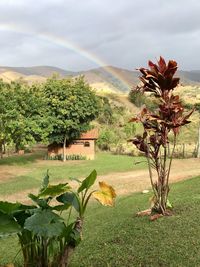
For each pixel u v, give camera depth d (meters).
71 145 41.50
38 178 28.11
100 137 51.19
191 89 115.69
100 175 29.31
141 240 8.03
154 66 9.49
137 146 10.06
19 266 7.86
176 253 7.22
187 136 59.81
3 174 30.06
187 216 9.27
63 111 37.94
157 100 10.24
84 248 8.30
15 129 32.78
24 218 6.16
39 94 37.12
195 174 25.16
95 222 11.45
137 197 15.63
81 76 41.41
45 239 6.30
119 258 7.36
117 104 97.50
